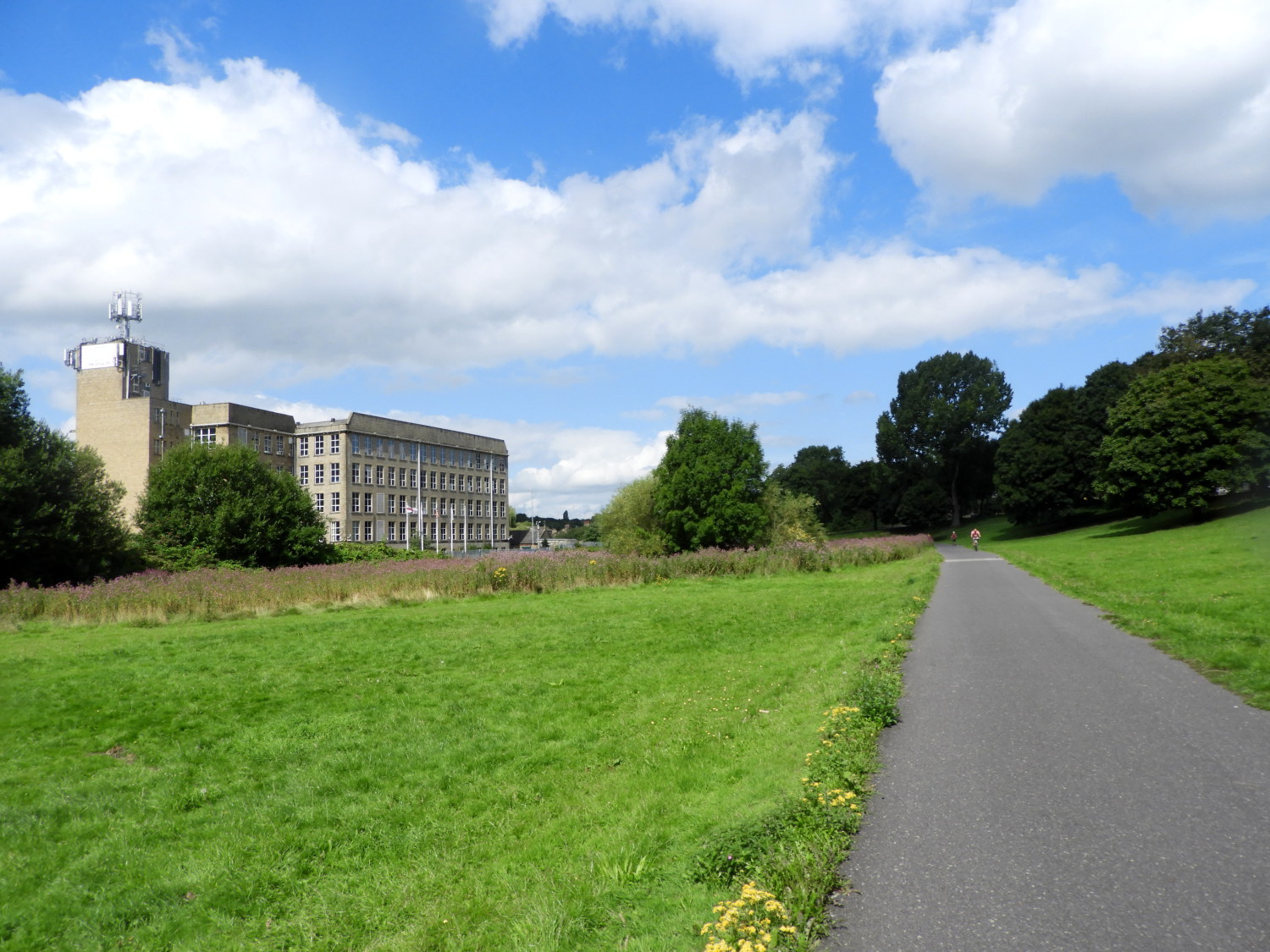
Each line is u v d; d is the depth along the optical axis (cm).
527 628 1938
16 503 3512
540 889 553
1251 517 4594
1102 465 5822
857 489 10550
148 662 1560
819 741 749
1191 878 436
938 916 412
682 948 413
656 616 2080
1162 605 1619
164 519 4625
